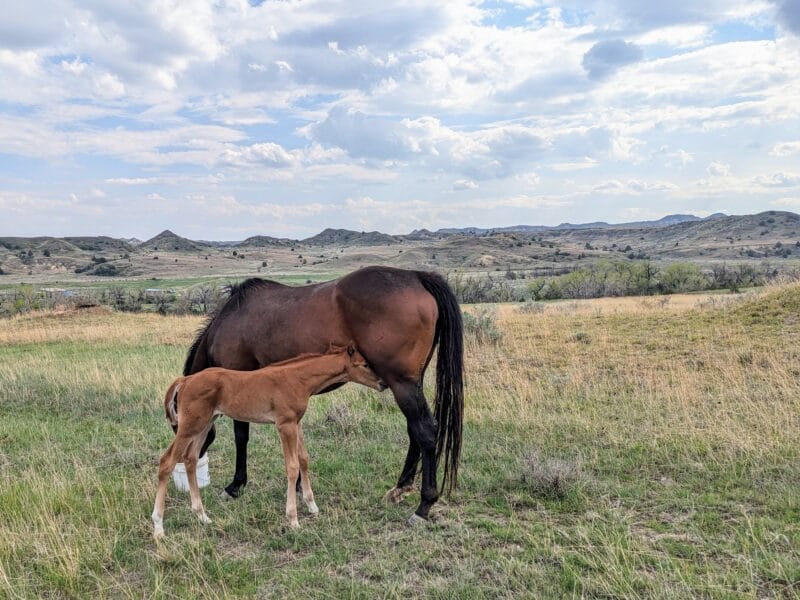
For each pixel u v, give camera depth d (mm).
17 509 5305
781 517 4836
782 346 10883
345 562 4441
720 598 3658
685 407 7926
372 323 5320
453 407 5383
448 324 5477
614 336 13711
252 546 4789
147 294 58281
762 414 7340
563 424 7754
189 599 3828
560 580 3959
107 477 6367
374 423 8492
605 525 4773
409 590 3955
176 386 5230
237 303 6113
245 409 5191
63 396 11047
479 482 5906
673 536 4594
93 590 4070
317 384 5254
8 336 21609
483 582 4016
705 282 47844
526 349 13023
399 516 5246
